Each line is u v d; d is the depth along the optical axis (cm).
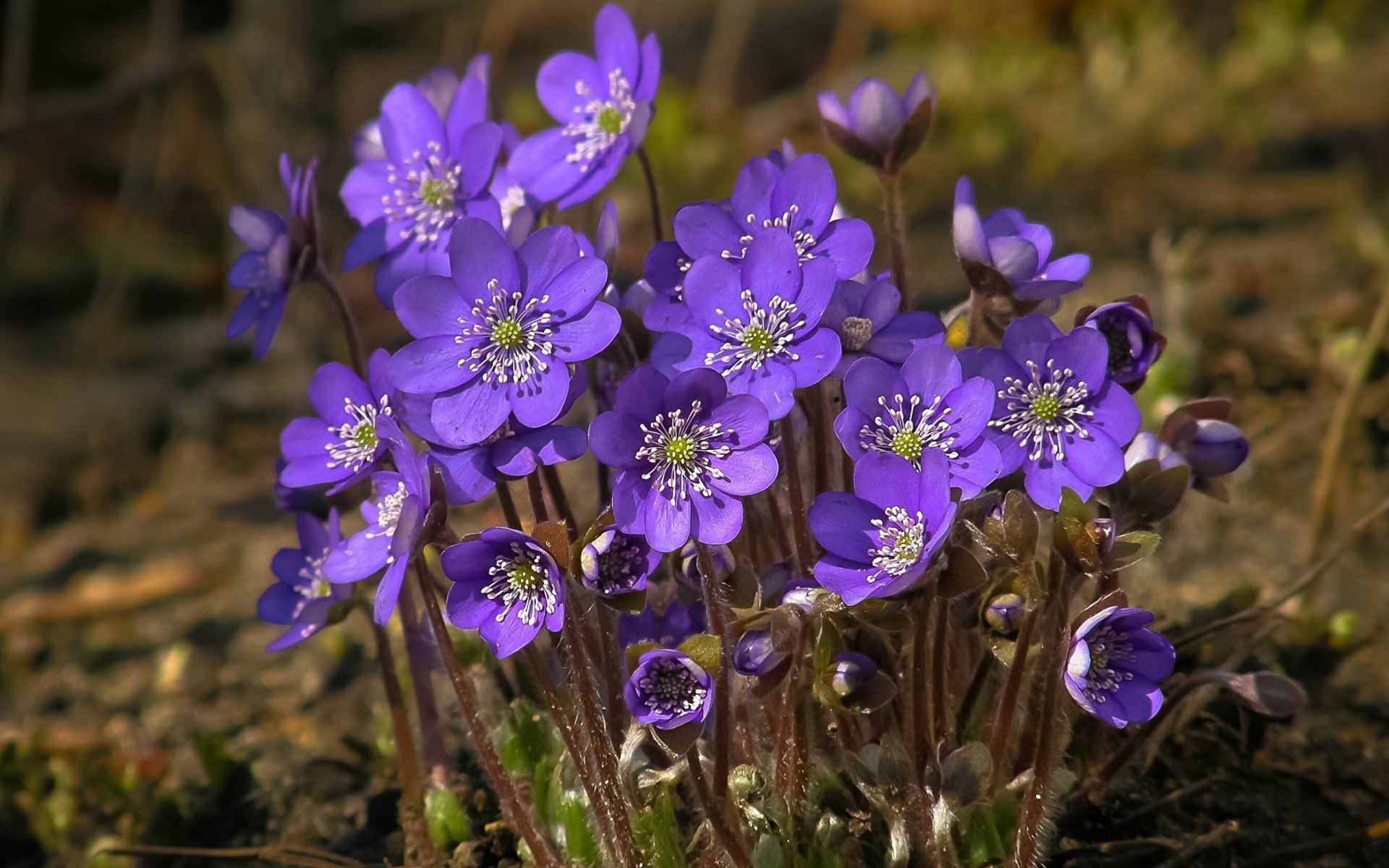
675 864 43
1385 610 52
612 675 43
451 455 42
